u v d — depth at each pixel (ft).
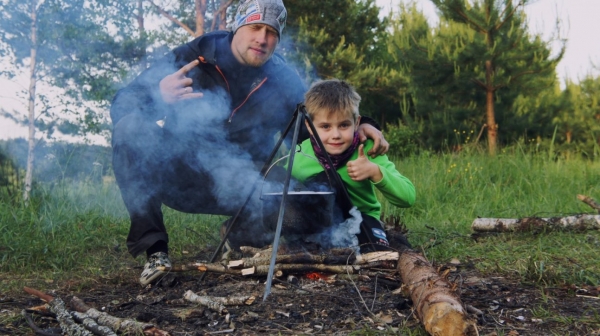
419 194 21.21
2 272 11.69
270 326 8.09
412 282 8.52
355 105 10.98
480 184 23.21
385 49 60.59
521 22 40.24
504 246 13.37
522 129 44.65
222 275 10.52
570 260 11.42
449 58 41.22
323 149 9.91
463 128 43.93
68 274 11.37
